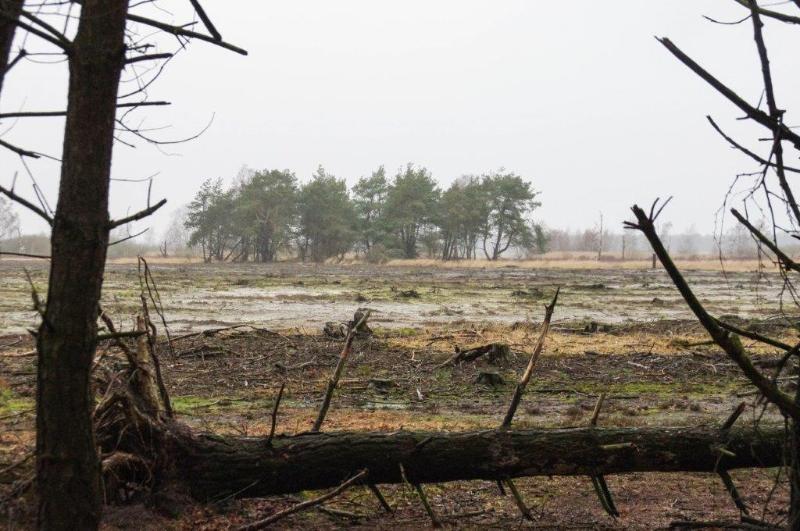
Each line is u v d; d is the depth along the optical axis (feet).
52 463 13.85
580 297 108.88
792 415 15.01
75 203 13.39
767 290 125.59
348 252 326.03
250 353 47.88
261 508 19.69
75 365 13.73
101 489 16.96
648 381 43.42
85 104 13.23
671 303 99.25
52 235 13.60
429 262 275.39
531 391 39.73
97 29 13.12
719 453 18.83
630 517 20.59
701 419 32.60
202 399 34.88
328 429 29.25
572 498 22.25
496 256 310.86
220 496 18.62
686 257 311.27
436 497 21.97
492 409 35.06
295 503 20.36
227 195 277.44
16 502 16.61
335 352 49.52
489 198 304.91
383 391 38.52
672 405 36.06
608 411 34.81
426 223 300.81
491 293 114.42
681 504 21.81
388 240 291.58
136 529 16.89
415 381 41.78
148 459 18.28
